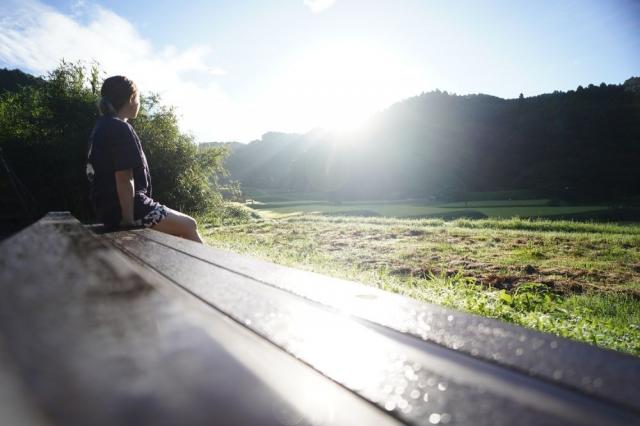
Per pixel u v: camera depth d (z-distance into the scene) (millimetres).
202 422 158
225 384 212
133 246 1324
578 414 246
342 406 257
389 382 310
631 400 258
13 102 16266
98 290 343
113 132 2553
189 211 16641
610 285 6688
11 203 9250
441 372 319
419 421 254
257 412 198
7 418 118
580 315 4707
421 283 6059
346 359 354
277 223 14625
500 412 256
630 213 64125
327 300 575
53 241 699
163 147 16094
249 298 596
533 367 323
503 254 8977
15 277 403
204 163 17500
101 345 216
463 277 6875
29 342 213
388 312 502
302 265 6633
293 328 454
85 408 138
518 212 65312
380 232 11961
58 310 285
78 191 14047
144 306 299
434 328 434
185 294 590
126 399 155
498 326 432
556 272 7430
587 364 321
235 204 18781
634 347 3379
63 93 15180
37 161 13586
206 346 245
